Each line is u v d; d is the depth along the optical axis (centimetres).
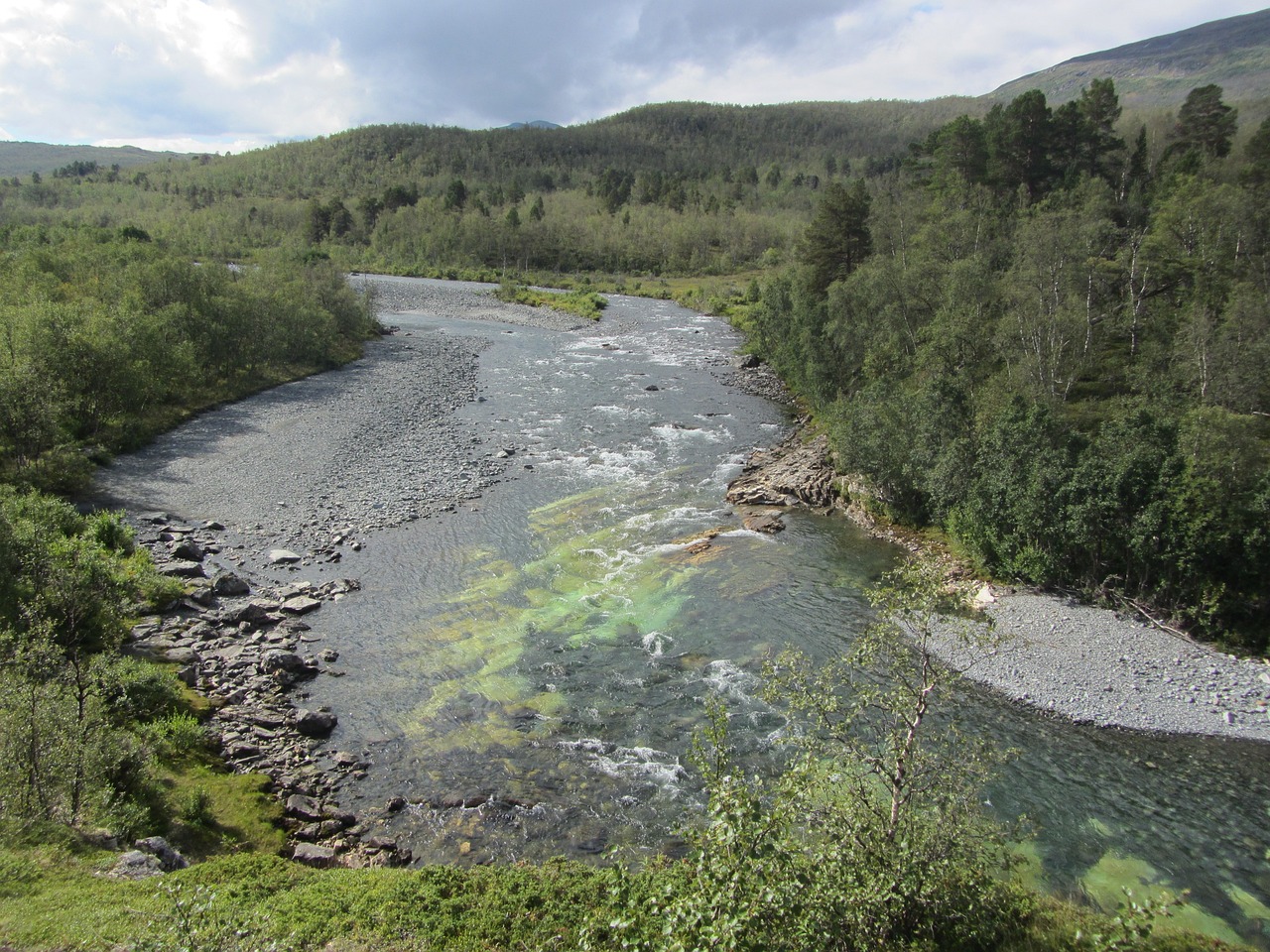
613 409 6944
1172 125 11775
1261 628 3173
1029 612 3462
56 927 1322
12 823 1670
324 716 2581
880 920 1206
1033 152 9062
